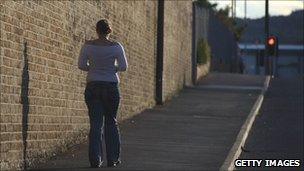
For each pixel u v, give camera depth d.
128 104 41.22
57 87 27.30
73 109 29.55
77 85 30.14
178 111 47.03
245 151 32.78
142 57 45.38
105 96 24.77
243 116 45.47
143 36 45.66
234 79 78.75
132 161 26.92
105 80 24.70
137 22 43.66
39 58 25.06
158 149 30.50
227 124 40.91
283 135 38.62
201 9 82.44
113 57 24.84
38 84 25.00
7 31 21.91
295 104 55.62
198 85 69.31
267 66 109.00
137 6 43.56
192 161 27.53
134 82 42.88
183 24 62.75
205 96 57.69
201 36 83.38
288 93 64.94
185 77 64.88
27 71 23.80
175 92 58.12
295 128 41.62
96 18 33.59
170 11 54.47
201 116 44.81
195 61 71.19
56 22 27.05
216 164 26.97
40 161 25.28
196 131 37.25
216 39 101.81
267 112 50.19
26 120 23.80
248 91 63.78
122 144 31.58
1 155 21.59
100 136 24.95
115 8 37.72
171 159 27.86
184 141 33.34
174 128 38.25
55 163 25.56
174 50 57.34
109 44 24.97
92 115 24.88
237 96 58.66
